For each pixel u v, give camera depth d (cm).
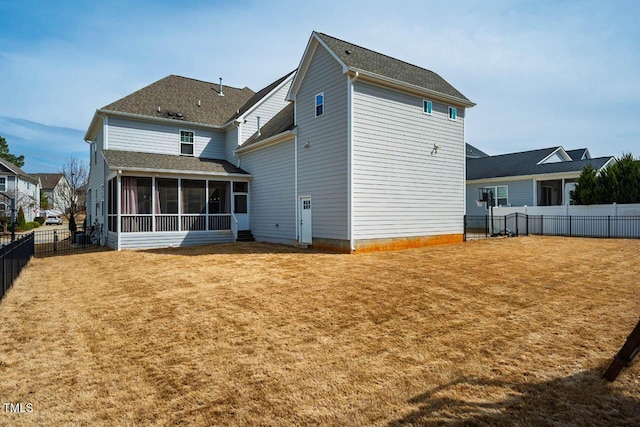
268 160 1675
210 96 2214
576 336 487
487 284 770
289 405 332
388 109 1339
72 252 1479
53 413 323
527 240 1599
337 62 1295
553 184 2412
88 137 2184
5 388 368
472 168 2769
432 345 466
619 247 1324
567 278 823
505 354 436
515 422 300
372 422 304
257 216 1761
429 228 1462
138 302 677
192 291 746
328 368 406
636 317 557
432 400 338
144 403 339
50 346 477
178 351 457
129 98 1864
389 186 1337
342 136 1268
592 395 341
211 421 309
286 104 2061
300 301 663
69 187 3691
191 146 1941
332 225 1307
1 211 3098
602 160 2100
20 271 982
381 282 796
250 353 449
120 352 456
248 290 746
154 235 1544
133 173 1509
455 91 1611
